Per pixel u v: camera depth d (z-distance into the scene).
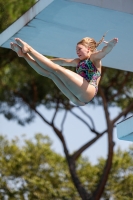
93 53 10.18
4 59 29.30
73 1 13.21
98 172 37.09
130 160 37.44
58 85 10.02
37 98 32.34
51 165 38.44
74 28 15.02
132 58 17.44
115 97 33.19
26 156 38.34
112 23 14.55
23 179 37.28
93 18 14.29
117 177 37.12
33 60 10.04
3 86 31.73
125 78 30.97
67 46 16.55
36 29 15.12
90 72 10.12
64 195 37.44
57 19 14.44
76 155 30.59
